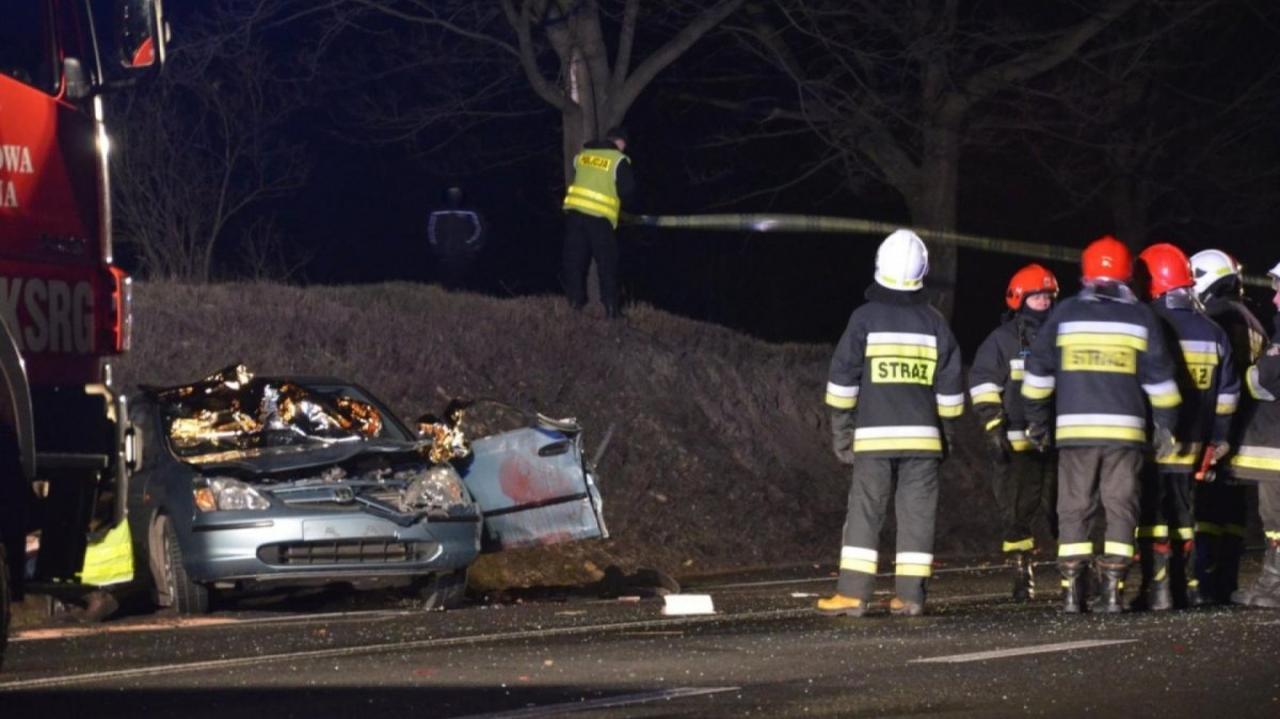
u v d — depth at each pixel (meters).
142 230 41.44
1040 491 18.36
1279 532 16.59
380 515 17.59
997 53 38.22
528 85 43.72
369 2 34.50
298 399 19.55
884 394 15.80
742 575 24.58
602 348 30.41
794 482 29.92
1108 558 15.81
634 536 25.88
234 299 28.44
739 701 10.66
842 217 50.72
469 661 12.67
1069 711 10.20
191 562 17.11
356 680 11.75
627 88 34.78
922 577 15.88
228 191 44.62
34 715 10.55
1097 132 40.94
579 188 31.86
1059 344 15.95
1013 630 13.98
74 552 12.86
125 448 13.17
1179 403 15.83
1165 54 41.38
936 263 38.09
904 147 41.41
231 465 17.61
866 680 11.39
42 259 12.54
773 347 34.34
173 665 12.94
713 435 29.88
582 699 10.83
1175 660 12.05
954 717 10.05
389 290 31.34
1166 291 16.84
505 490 19.98
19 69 12.55
